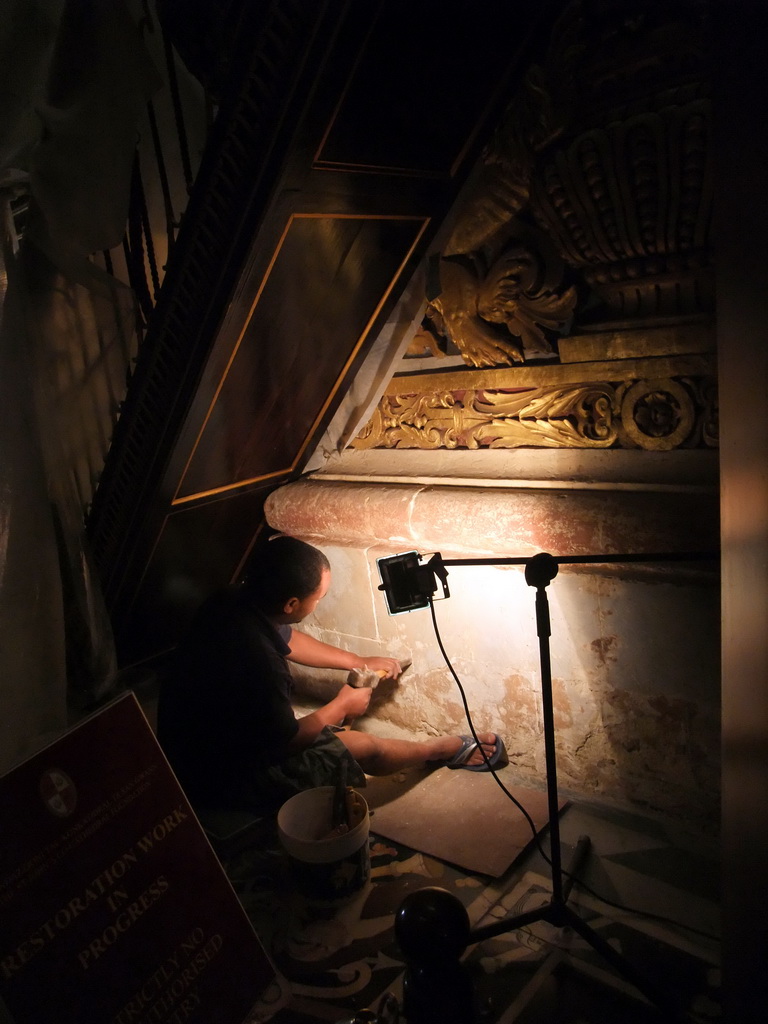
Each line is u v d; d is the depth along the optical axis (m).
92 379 2.70
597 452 2.27
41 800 1.49
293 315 2.26
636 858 2.08
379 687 2.87
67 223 2.19
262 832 2.31
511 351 2.38
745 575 1.07
